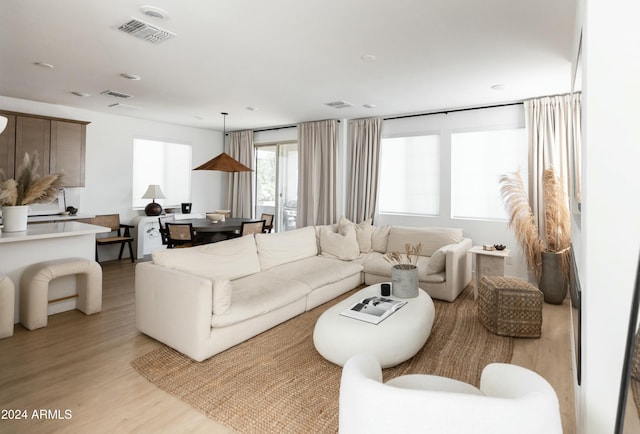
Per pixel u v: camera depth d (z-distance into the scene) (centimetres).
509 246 492
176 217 672
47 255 342
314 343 262
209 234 500
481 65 353
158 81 421
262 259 395
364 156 597
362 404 112
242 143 763
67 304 356
